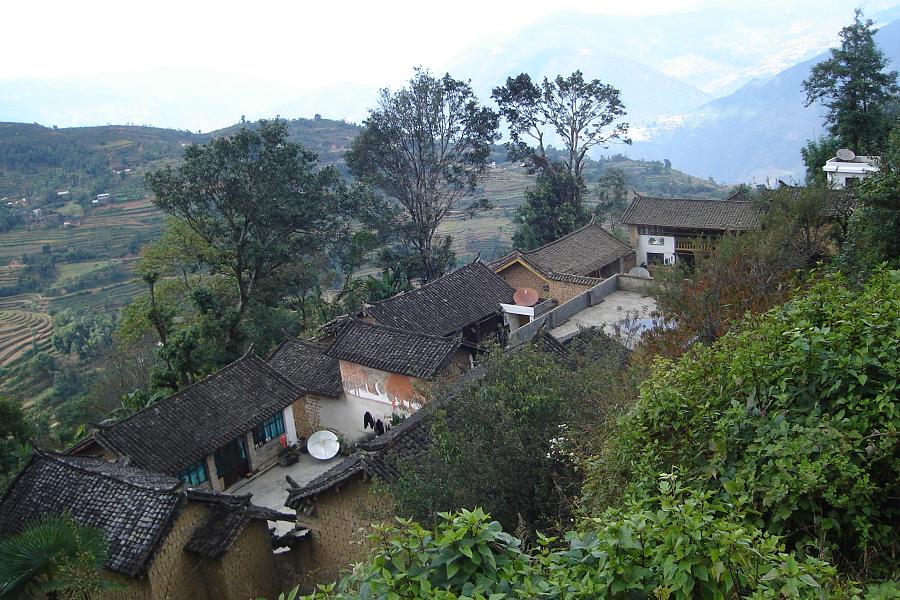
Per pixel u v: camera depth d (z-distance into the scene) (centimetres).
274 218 3497
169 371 2925
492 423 1252
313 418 2583
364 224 4206
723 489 707
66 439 2927
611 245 3853
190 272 4528
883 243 1647
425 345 2314
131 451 1966
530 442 1241
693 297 1449
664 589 503
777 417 708
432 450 1263
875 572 608
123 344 3581
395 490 1224
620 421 835
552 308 3212
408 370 2253
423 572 543
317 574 1614
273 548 1658
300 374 2616
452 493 1151
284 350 2753
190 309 4053
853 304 775
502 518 1155
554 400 1277
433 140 4359
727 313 1369
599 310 3048
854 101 3619
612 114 4684
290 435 2409
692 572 504
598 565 537
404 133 4269
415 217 4419
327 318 3891
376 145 4234
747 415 742
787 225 1895
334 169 3700
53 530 1148
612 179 5706
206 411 2184
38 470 1677
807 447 658
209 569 1532
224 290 3856
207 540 1522
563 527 1070
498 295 3011
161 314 3253
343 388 2466
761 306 1368
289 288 3853
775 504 660
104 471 1720
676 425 783
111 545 1459
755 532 527
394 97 4256
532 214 4766
